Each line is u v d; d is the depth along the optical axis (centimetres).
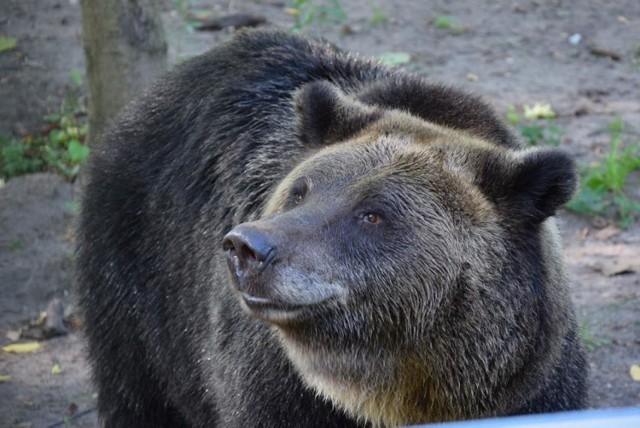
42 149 1903
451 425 499
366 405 882
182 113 1128
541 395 918
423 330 853
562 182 855
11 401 1307
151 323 1122
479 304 852
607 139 1922
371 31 2458
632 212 1703
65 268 1599
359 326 845
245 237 789
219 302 977
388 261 836
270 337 908
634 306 1458
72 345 1438
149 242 1116
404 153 871
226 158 1047
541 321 877
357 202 840
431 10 2611
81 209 1214
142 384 1171
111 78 1582
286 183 895
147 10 1570
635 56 2322
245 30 1170
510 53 2353
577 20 2536
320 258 814
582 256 1591
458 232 849
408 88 1001
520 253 866
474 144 895
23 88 2073
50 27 2320
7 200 1775
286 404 909
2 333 1457
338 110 934
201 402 1062
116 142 1187
